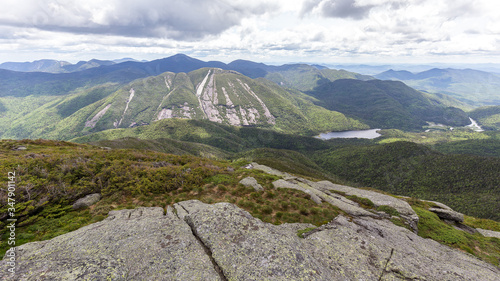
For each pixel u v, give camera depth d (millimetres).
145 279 9156
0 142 52719
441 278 11469
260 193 29062
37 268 9156
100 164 33125
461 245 25156
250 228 13062
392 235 19000
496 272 13570
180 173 33438
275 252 11062
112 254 10742
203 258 10641
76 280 8539
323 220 23047
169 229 13188
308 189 34031
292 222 22125
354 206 30281
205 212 14820
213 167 41312
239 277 9508
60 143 63375
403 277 11328
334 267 11734
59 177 26094
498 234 30609
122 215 18484
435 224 29266
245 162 66438
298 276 9672
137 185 27484
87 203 22875
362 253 13383
